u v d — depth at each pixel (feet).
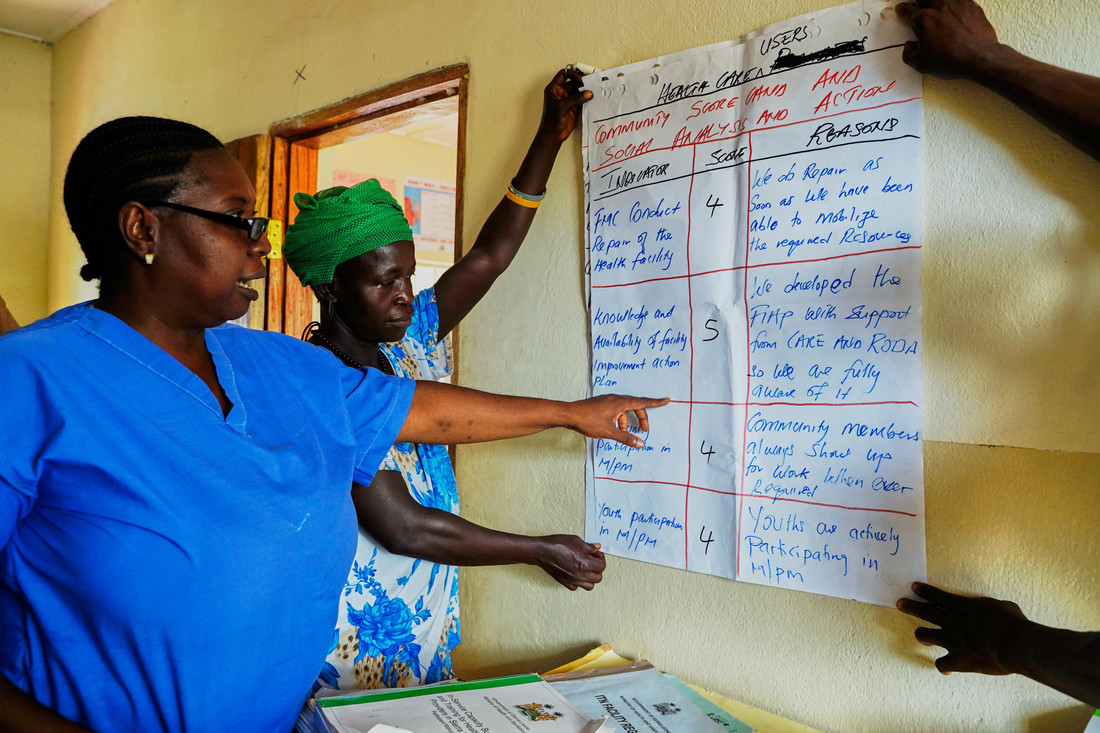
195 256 2.27
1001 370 2.88
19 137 10.95
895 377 3.13
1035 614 2.80
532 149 4.30
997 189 2.89
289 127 6.55
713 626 3.77
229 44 7.38
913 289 3.09
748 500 3.59
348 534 2.76
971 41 2.78
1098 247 2.65
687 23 3.89
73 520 2.14
